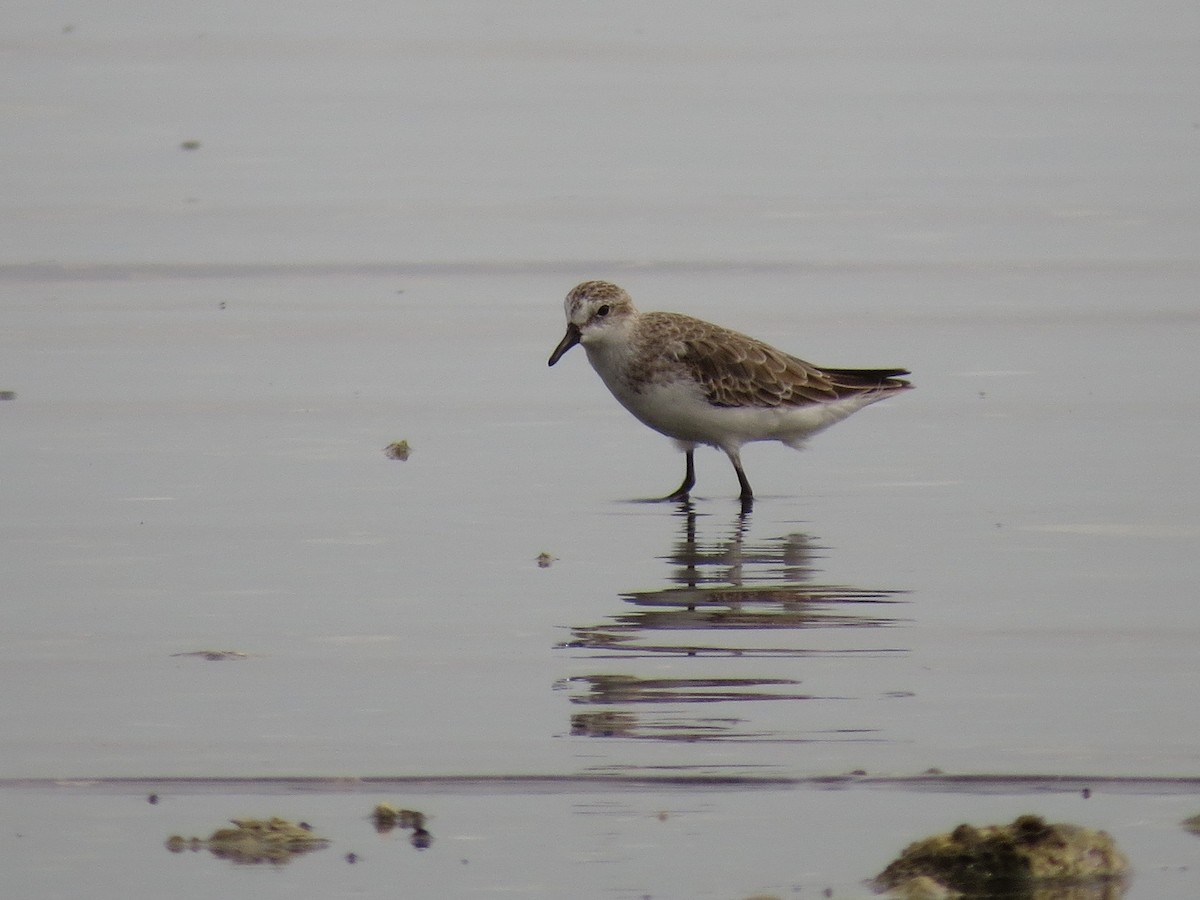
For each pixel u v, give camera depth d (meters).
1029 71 32.38
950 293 20.14
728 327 18.77
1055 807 8.87
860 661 10.73
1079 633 11.20
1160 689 10.32
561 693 10.24
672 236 22.69
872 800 8.92
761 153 27.03
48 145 27.14
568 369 17.84
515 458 15.22
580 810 8.84
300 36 36.03
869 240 22.44
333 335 18.75
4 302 19.69
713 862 8.30
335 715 9.96
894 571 12.41
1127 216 23.38
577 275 21.03
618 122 28.97
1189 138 27.42
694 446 14.79
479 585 12.13
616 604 11.75
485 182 25.47
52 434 15.50
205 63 33.25
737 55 34.12
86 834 8.62
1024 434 15.66
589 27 37.16
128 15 37.94
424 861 8.32
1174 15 37.81
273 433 15.68
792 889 8.05
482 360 18.02
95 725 9.83
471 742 9.59
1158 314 19.23
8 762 9.38
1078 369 17.47
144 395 16.66
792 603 11.76
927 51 34.38
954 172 25.83
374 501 13.98
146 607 11.66
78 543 12.91
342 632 11.25
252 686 10.38
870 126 28.58
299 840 8.52
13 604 11.70
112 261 21.44
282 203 24.28
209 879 8.16
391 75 32.47
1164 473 14.56
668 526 13.52
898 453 15.32
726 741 9.59
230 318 19.31
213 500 13.91
